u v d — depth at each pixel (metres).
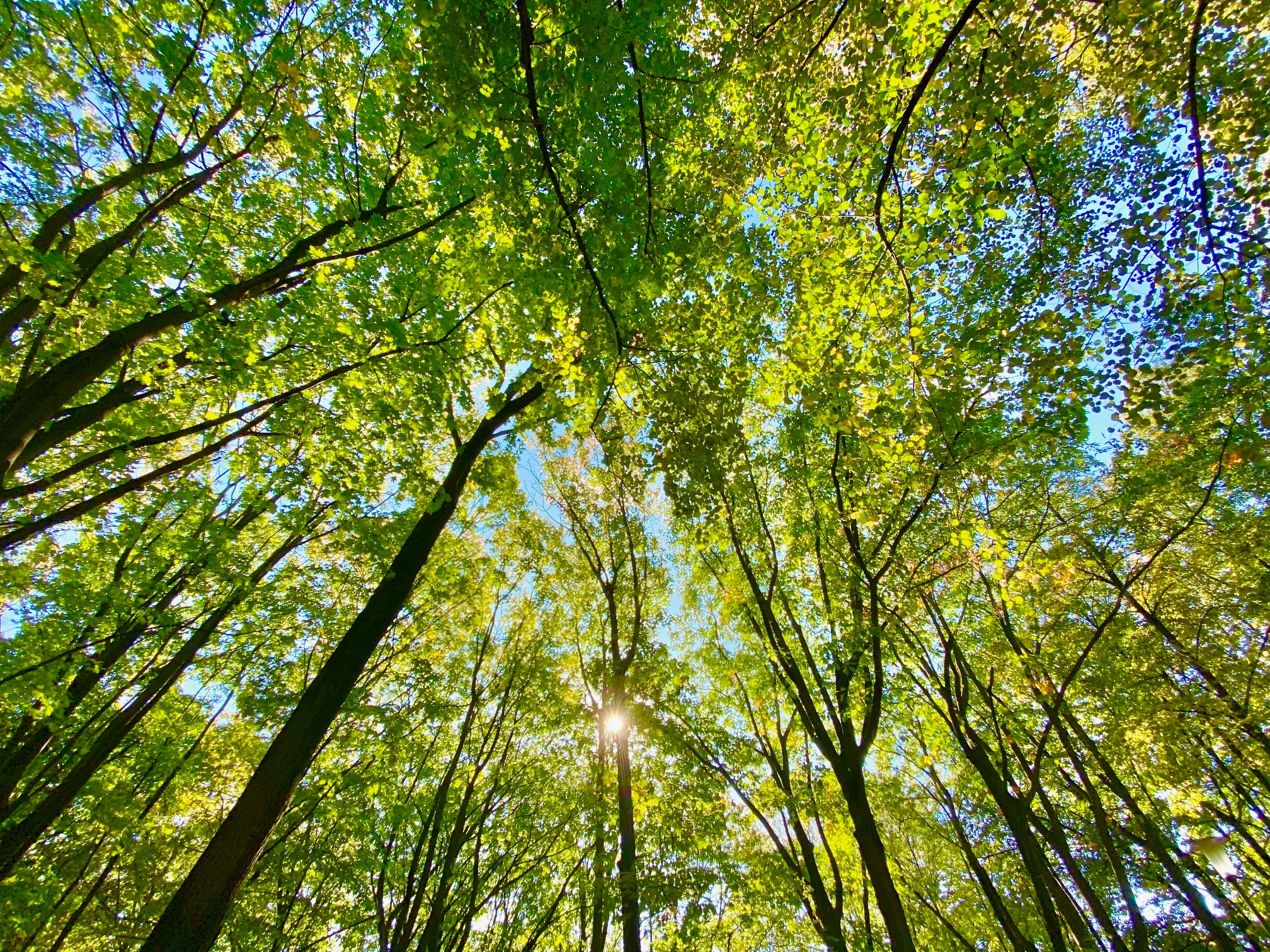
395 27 7.81
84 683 9.51
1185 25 5.47
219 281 8.20
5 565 8.02
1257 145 5.81
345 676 6.54
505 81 5.18
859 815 7.57
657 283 6.82
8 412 5.80
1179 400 6.63
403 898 11.68
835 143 6.80
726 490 7.84
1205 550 10.20
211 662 12.09
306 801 10.66
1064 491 12.02
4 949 9.38
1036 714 11.22
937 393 7.13
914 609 8.90
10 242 5.79
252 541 13.23
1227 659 9.90
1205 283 6.16
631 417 8.38
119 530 10.19
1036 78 5.71
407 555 7.91
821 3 6.02
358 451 8.98
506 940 12.34
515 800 13.14
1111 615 8.00
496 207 6.88
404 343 7.50
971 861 10.31
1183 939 9.88
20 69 6.91
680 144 7.61
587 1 4.53
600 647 16.06
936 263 8.07
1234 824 10.23
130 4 6.88
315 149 7.57
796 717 12.49
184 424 10.84
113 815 10.03
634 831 11.20
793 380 8.45
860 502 8.61
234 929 11.04
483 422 9.82
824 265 8.04
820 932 9.91
